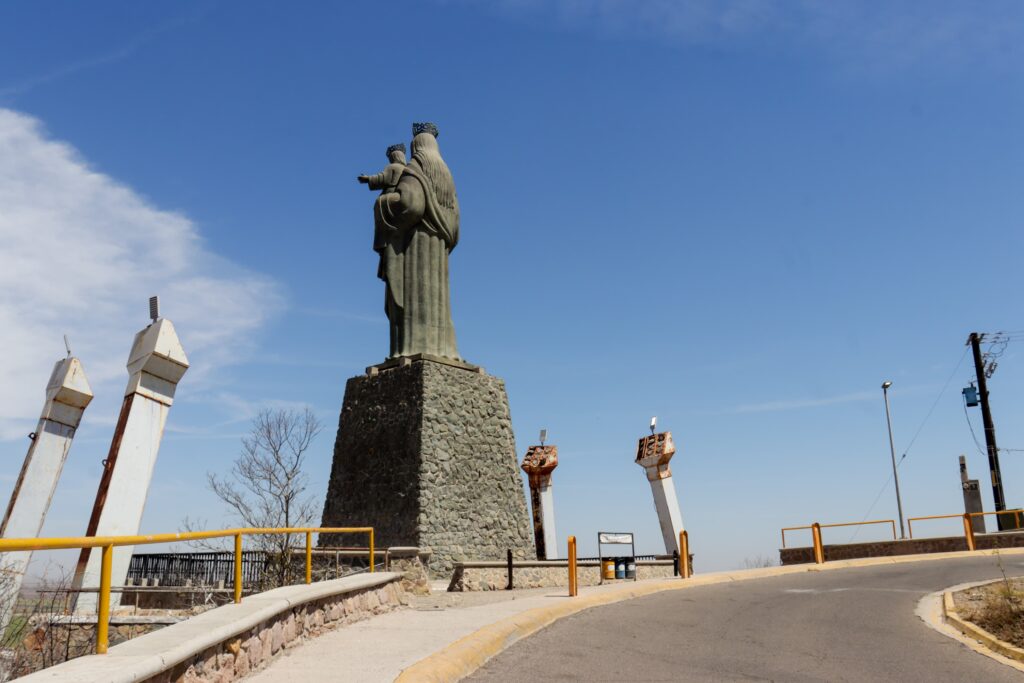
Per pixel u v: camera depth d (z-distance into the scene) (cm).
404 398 3020
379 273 3297
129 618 1540
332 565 2419
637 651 1306
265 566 2256
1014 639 1361
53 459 1800
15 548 708
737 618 1670
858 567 2902
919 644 1382
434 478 2884
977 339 4672
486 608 1700
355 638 1297
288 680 1000
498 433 3219
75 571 1739
